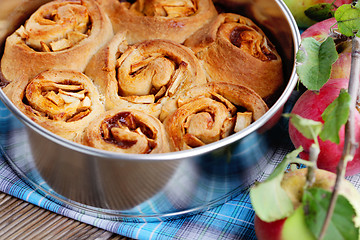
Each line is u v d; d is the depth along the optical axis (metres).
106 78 0.58
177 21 0.61
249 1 0.62
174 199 0.53
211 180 0.52
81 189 0.52
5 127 0.54
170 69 0.58
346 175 0.55
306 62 0.53
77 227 0.54
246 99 0.56
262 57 0.60
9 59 0.59
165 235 0.53
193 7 0.63
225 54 0.59
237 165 0.53
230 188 0.55
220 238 0.53
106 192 0.52
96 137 0.53
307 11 0.66
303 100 0.55
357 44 0.52
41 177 0.54
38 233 0.54
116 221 0.54
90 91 0.57
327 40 0.53
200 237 0.53
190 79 0.58
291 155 0.47
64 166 0.51
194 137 0.54
